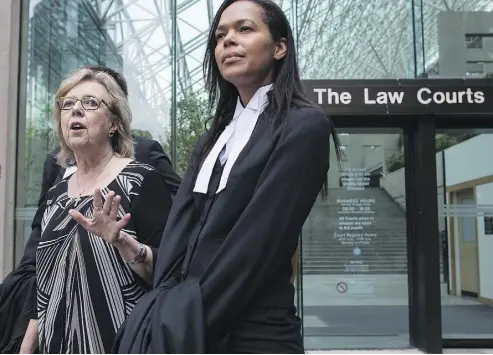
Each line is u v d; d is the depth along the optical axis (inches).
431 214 229.9
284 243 44.7
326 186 60.2
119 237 57.5
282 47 54.4
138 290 64.4
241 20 52.8
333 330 237.5
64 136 69.6
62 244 65.1
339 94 226.4
